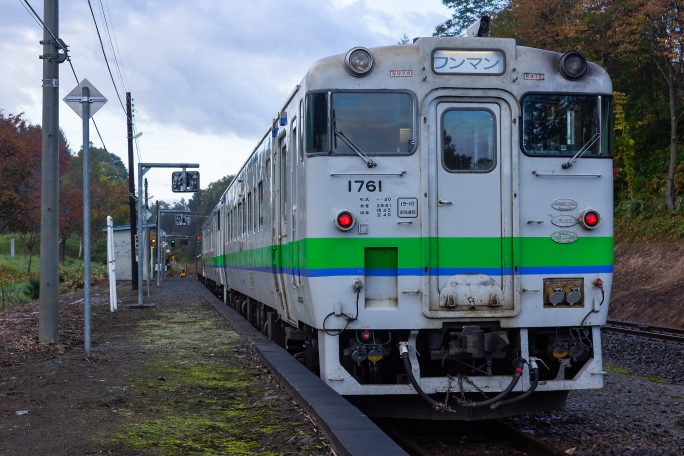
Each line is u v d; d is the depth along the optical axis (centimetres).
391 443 545
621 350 1355
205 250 3784
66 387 843
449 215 721
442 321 711
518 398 696
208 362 1062
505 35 3206
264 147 1218
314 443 600
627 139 2891
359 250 714
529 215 727
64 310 2127
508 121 732
